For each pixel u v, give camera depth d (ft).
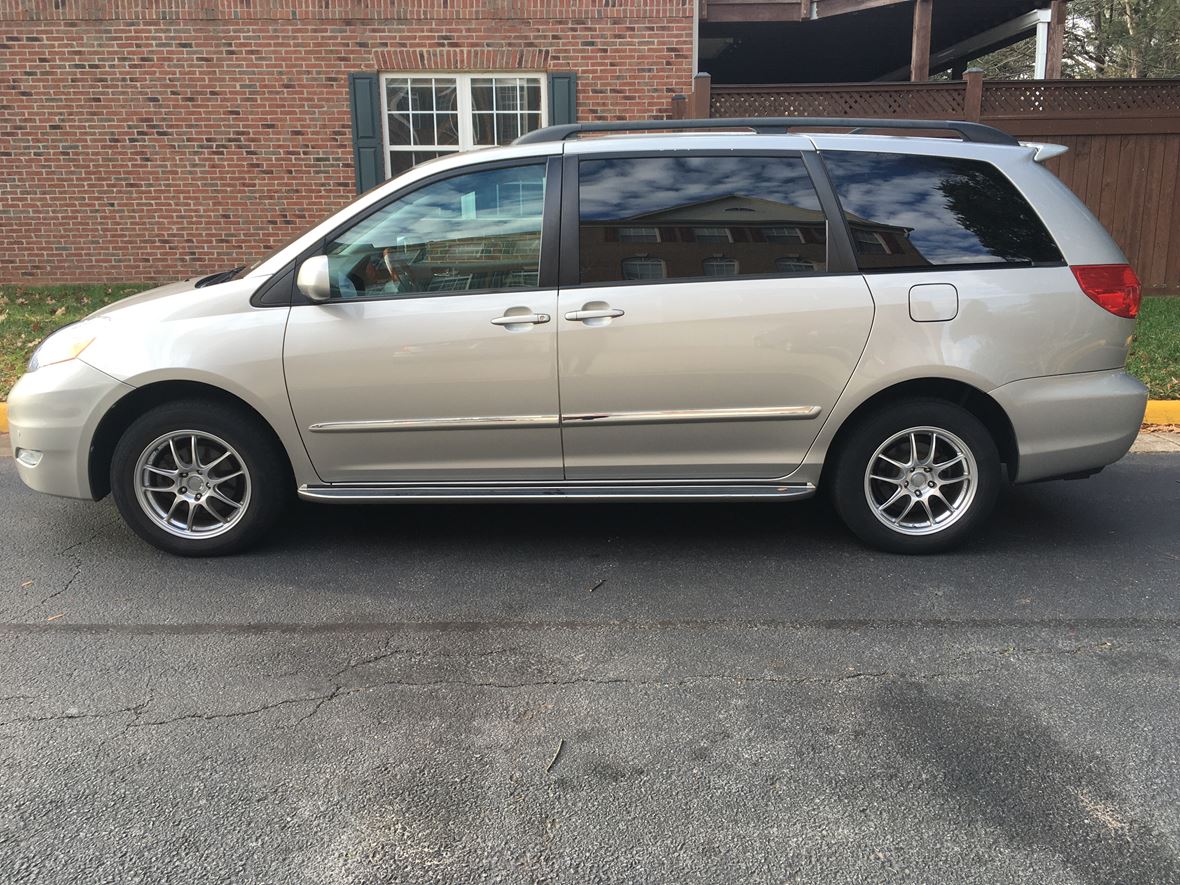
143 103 32.40
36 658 10.66
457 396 12.85
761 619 11.71
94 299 31.37
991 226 13.07
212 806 8.00
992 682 10.11
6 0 31.45
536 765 8.61
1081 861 7.31
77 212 33.17
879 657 10.69
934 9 41.22
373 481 13.43
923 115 30.68
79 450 13.10
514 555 13.94
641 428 13.03
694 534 14.85
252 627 11.48
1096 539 14.55
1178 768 8.51
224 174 33.04
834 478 13.62
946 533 13.64
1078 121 30.76
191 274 33.78
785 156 13.07
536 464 13.28
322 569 13.37
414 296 12.87
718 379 12.82
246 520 13.55
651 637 11.23
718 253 12.88
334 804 8.04
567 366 12.75
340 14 32.01
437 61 32.53
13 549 14.10
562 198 12.91
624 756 8.75
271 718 9.39
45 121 32.42
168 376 12.73
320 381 12.78
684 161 13.05
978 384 12.90
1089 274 13.00
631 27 32.65
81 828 7.71
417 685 10.07
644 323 12.63
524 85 33.47
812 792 8.20
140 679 10.18
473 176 13.03
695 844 7.55
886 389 13.24
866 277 12.81
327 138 32.94
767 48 51.93
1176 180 31.30
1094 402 13.15
